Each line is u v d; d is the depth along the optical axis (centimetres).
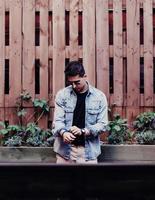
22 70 570
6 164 102
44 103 558
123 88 568
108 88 564
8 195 100
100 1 568
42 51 570
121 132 538
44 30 570
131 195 100
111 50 568
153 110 566
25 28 571
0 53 571
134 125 557
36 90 576
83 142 425
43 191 100
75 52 569
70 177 101
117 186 101
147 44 569
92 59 566
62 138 425
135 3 568
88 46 568
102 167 101
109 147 497
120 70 566
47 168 100
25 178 100
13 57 570
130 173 101
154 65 577
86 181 101
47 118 564
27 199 100
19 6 573
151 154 498
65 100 431
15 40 572
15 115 566
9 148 507
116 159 496
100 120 427
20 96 566
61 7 570
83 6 568
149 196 100
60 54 569
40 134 548
